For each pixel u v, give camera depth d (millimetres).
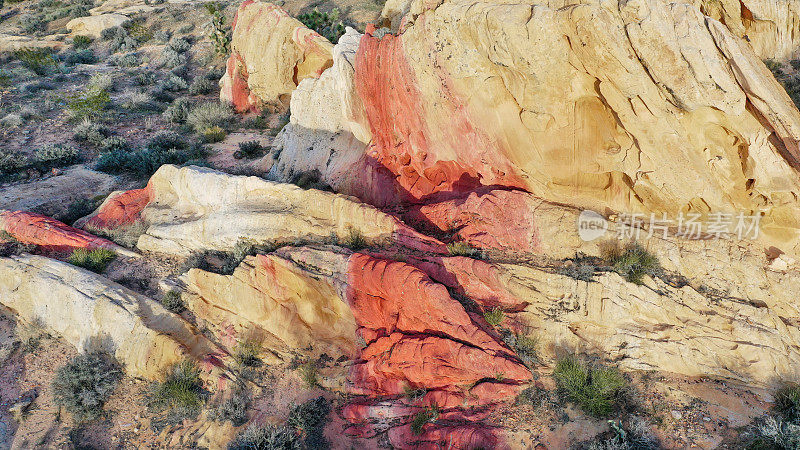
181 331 14930
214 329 15086
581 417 10344
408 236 13781
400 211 15836
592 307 11148
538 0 11117
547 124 12031
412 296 11906
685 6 9375
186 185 18859
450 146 14367
